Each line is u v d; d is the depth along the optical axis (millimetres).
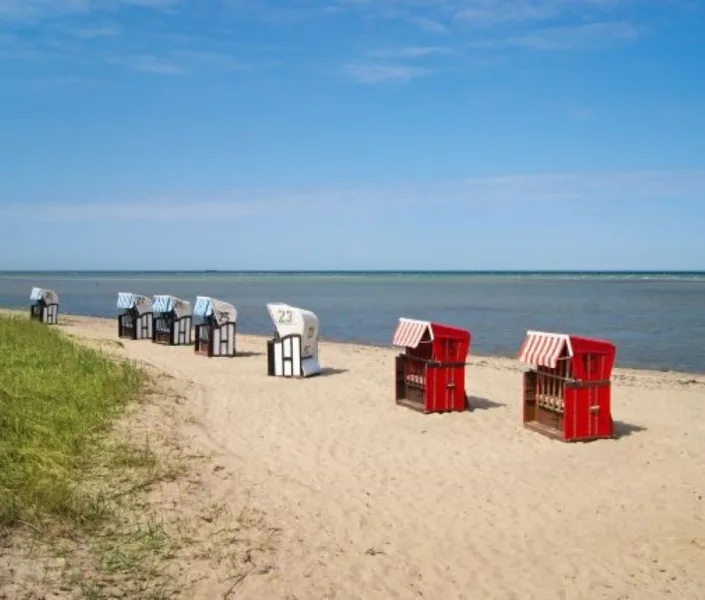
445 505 8812
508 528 8102
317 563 6840
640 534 7949
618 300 69750
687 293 87625
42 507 6969
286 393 15828
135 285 129125
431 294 87125
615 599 6449
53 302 32750
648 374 21453
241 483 8930
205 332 22875
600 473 10203
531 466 10508
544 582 6754
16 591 5465
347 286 126062
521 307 58031
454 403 14070
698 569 7062
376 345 29969
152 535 6879
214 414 13180
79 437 9461
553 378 12367
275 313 18469
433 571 6910
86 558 6230
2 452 8172
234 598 5977
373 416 13641
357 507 8562
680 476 10086
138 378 14367
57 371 13234
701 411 14727
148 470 8742
